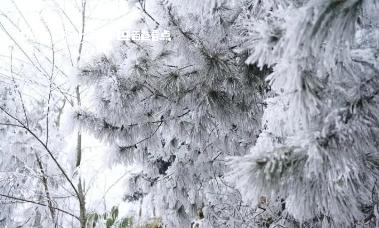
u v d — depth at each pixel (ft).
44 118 16.28
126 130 9.97
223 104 9.04
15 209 17.33
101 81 8.62
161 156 13.80
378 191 6.38
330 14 4.25
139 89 8.93
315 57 4.98
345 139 4.75
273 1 6.39
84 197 14.48
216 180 13.48
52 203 15.51
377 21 6.56
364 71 5.44
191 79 8.81
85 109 9.80
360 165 5.61
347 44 4.88
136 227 19.36
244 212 12.62
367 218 7.65
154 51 8.45
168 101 9.22
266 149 4.87
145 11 8.46
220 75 8.38
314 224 9.13
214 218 13.24
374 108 5.07
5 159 16.48
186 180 13.39
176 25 8.05
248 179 4.72
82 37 15.39
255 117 9.94
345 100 5.20
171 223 14.79
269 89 9.66
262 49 4.88
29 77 14.90
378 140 5.55
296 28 4.25
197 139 10.17
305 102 5.00
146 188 15.61
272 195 5.64
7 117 15.44
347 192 5.49
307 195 5.24
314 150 4.62
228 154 12.09
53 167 16.03
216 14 8.11
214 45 8.23
